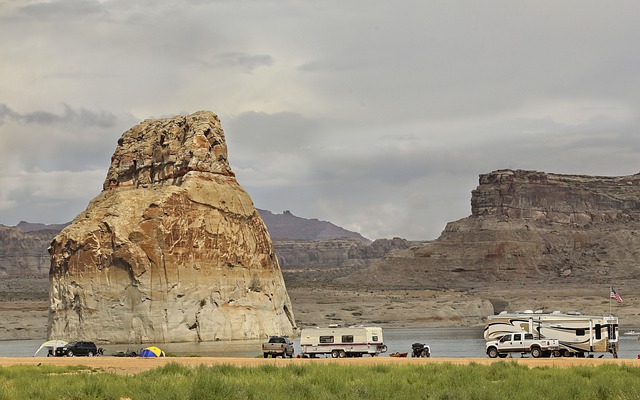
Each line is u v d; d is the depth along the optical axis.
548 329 87.25
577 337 85.75
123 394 46.72
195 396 44.38
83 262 172.88
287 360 77.12
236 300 180.38
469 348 151.75
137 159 198.00
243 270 184.38
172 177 190.00
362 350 95.88
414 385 49.25
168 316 168.88
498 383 49.59
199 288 174.12
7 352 155.50
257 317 182.75
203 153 190.00
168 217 175.38
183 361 75.44
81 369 65.75
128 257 169.75
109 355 108.19
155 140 198.75
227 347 149.00
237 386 46.41
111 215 176.50
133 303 169.50
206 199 182.75
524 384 49.06
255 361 75.00
